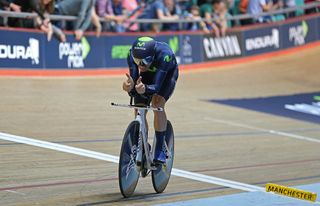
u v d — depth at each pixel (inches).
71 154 361.4
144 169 278.7
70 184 295.0
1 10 567.5
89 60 655.8
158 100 275.9
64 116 466.0
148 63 262.5
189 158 390.0
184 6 800.9
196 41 777.6
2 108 460.8
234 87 714.2
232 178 346.0
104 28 677.9
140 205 264.1
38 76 601.9
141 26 731.4
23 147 363.9
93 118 474.9
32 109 472.4
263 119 575.8
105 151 380.8
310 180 356.5
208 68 791.1
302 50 954.1
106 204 261.7
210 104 606.9
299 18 958.4
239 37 849.5
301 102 684.7
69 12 634.8
